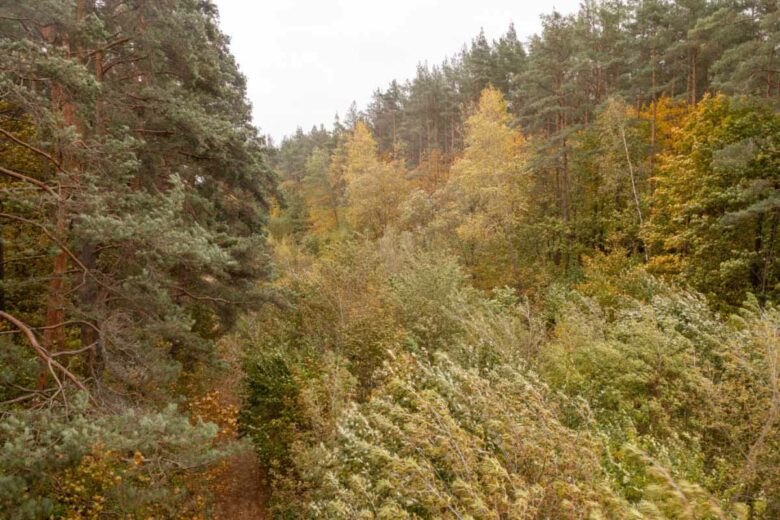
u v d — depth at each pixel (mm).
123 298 7336
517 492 4105
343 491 5438
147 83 9078
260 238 11555
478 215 21375
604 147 20328
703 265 15594
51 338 7152
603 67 20703
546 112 21750
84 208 5914
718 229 14922
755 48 14234
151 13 7922
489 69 35281
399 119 51531
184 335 8086
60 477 5523
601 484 4598
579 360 9414
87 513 5832
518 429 5254
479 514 4160
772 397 6453
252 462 11672
